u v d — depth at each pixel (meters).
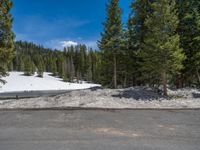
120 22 26.39
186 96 19.02
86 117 11.65
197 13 22.59
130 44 25.72
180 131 8.98
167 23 19.08
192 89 21.92
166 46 18.17
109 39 26.39
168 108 14.45
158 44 18.38
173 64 18.53
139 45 24.23
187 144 7.36
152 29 19.20
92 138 7.98
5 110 13.93
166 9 19.03
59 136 8.24
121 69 27.50
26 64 123.25
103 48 26.39
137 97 18.34
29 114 12.55
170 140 7.77
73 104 16.88
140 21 24.19
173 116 11.95
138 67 24.58
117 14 26.38
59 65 130.12
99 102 16.88
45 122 10.55
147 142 7.54
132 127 9.59
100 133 8.64
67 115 12.17
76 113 12.71
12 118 11.53
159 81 22.94
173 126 9.80
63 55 136.88
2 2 21.53
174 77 24.45
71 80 117.00
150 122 10.55
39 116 11.98
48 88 98.50
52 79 119.94
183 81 25.91
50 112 13.07
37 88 97.56
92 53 106.38
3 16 21.52
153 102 17.02
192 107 14.99
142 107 15.14
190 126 9.83
